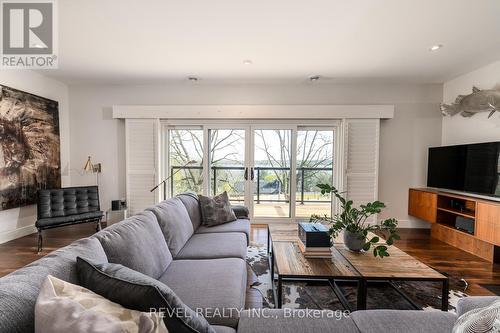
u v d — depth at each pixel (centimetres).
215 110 414
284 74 370
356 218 200
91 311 72
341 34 253
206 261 183
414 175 418
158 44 275
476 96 335
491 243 277
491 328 77
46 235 364
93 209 377
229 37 259
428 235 377
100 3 202
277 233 243
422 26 237
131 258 141
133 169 423
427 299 208
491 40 263
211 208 290
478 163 315
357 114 404
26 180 349
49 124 386
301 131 437
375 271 164
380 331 109
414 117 413
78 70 356
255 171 441
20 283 81
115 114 415
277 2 201
